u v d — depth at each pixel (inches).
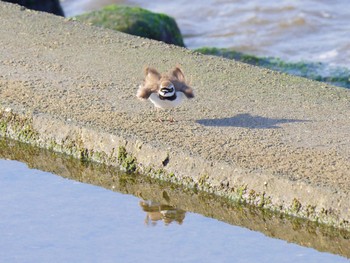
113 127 503.2
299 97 561.6
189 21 1013.2
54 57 618.2
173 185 470.9
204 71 602.9
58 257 399.9
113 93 556.4
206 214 447.2
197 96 556.4
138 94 501.4
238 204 451.8
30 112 522.6
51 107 531.2
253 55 860.6
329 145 485.1
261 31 971.9
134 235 421.4
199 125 510.6
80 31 674.8
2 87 558.3
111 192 468.8
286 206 438.9
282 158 467.2
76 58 617.6
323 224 428.1
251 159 465.4
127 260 397.7
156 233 423.8
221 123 514.9
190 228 430.9
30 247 408.5
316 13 1004.6
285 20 990.4
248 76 596.7
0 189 469.7
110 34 672.4
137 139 486.9
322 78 792.9
